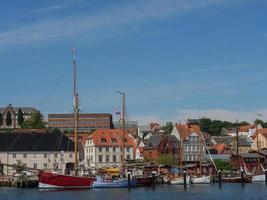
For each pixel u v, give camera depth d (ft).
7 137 643.04
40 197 335.47
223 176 533.96
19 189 424.46
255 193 376.48
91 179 412.98
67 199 321.11
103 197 335.67
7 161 622.54
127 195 355.15
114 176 444.14
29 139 645.51
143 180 442.91
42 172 399.85
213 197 343.05
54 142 647.56
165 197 341.21
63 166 637.71
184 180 444.14
